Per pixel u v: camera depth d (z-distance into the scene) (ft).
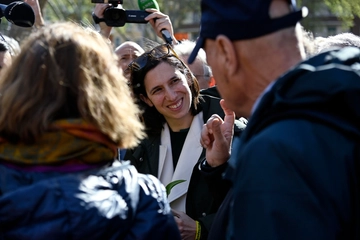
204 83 12.00
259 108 4.76
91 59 5.65
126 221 5.44
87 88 5.48
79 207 5.18
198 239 8.36
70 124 5.33
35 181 5.30
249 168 4.55
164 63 9.21
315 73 4.62
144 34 55.01
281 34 4.94
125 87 5.94
